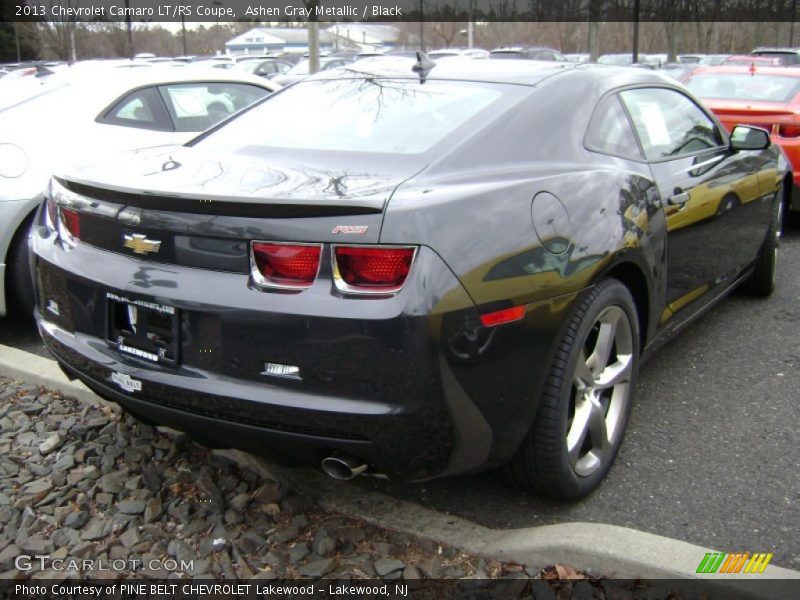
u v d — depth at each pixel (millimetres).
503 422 2520
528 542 2592
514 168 2805
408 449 2350
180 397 2506
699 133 4102
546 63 3568
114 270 2646
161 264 2549
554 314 2584
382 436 2305
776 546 2688
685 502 2959
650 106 3723
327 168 2754
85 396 3711
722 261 4199
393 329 2244
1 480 3068
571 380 2715
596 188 2891
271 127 3293
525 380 2541
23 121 4961
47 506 2910
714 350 4434
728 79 8148
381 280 2273
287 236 2328
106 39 39969
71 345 2820
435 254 2301
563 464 2764
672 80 4074
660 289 3293
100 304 2717
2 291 4555
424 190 2459
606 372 3027
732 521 2836
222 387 2420
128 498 2949
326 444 2355
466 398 2389
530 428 2680
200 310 2432
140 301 2568
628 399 3166
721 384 3990
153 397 2596
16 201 4543
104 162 3121
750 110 7020
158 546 2686
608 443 3035
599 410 2947
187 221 2465
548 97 3154
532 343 2529
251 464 3096
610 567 2486
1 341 4684
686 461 3250
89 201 2754
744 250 4551
